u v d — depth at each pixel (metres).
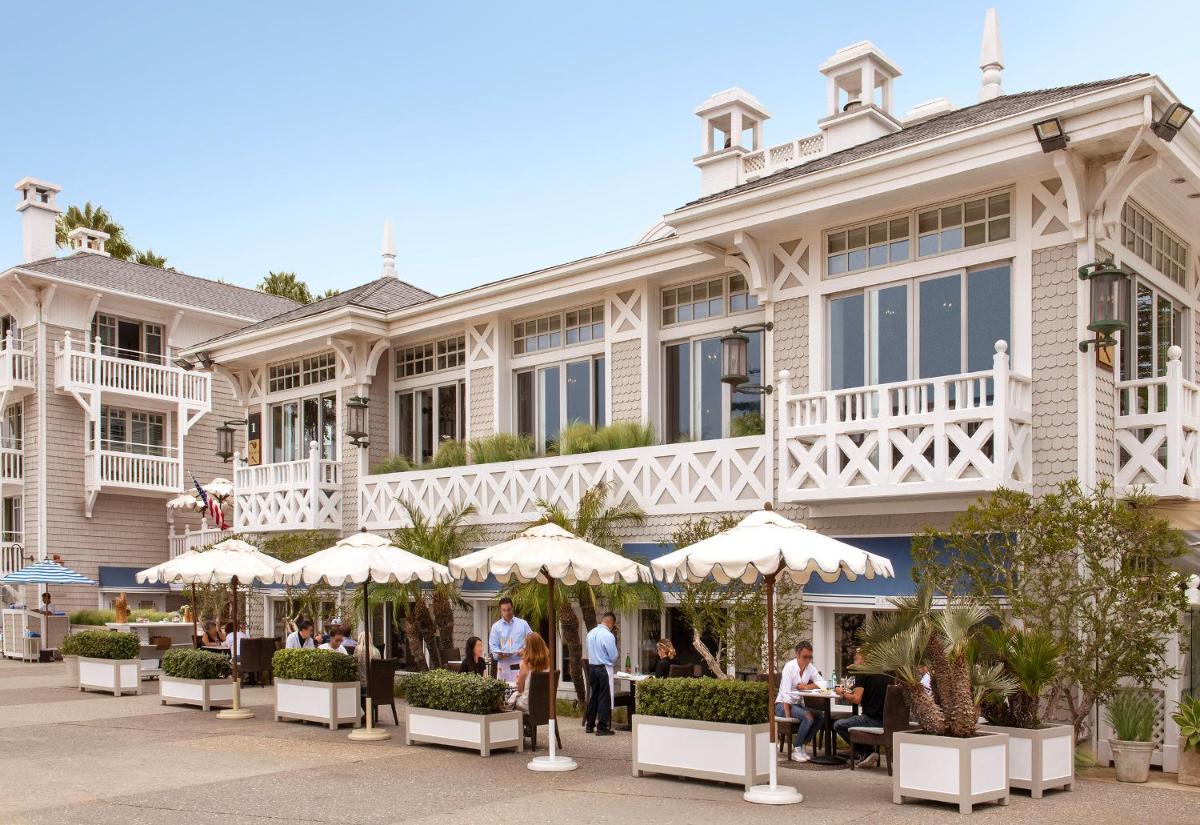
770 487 15.48
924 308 14.39
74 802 10.18
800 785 10.91
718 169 20.14
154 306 32.84
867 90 18.36
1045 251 13.31
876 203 14.38
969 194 14.02
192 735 14.52
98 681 19.69
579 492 17.92
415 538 18.72
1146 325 14.70
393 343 22.91
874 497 13.62
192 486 33.72
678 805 9.92
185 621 26.86
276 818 9.48
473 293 20.30
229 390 35.41
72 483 30.73
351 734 14.15
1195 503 13.65
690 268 17.58
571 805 9.95
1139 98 11.78
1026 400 13.25
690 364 17.97
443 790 10.70
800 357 15.47
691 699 11.02
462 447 20.67
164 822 9.35
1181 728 11.10
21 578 26.42
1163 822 9.18
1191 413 13.73
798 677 12.43
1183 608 11.35
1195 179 13.50
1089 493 12.62
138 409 32.62
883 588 14.02
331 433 23.48
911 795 9.89
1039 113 12.41
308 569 14.26
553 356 20.09
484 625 19.53
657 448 16.91
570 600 17.14
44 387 30.30
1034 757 10.34
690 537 15.00
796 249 15.66
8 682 21.80
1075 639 11.50
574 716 16.56
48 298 30.47
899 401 13.54
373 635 21.55
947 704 10.01
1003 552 12.09
